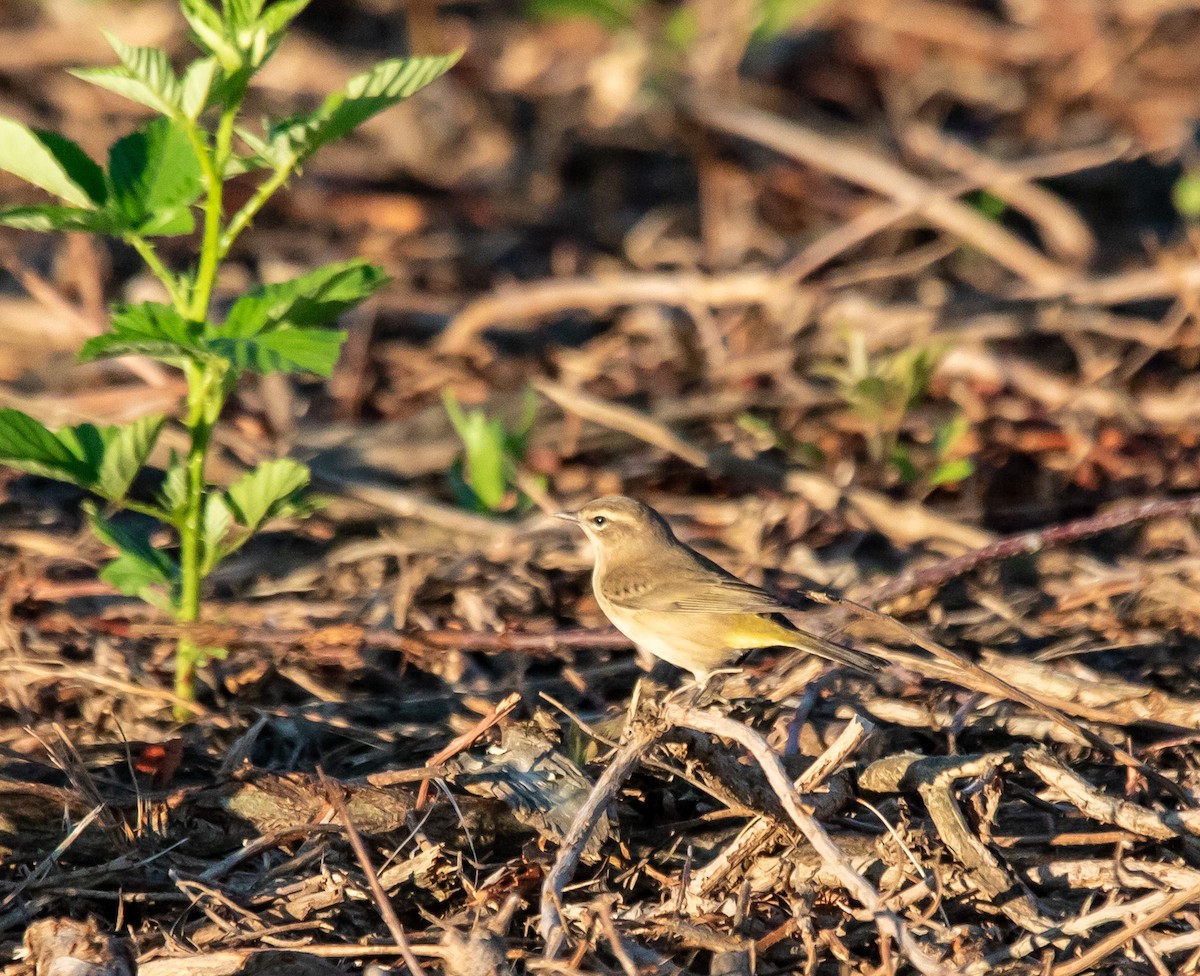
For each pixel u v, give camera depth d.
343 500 13.34
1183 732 9.80
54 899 8.60
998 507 13.66
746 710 10.13
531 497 13.59
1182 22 22.75
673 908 8.34
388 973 7.90
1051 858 8.82
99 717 10.31
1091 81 21.45
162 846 8.94
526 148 20.56
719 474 14.00
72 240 16.69
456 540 12.95
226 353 8.55
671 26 20.09
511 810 9.02
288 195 19.09
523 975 7.99
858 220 18.47
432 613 11.97
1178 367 15.64
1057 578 12.25
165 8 20.66
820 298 16.72
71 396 15.11
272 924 8.43
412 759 9.98
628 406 15.23
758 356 15.80
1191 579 11.79
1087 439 14.12
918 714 9.93
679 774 9.00
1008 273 18.28
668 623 10.50
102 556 12.60
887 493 13.84
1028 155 20.52
